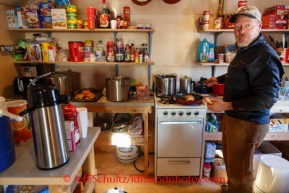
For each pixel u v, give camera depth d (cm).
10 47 213
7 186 112
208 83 216
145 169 222
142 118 260
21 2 226
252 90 144
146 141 214
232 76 154
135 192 204
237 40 149
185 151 207
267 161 188
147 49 242
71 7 208
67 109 108
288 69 245
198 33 240
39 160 89
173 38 242
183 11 235
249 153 155
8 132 90
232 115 161
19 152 104
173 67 250
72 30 213
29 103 86
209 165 218
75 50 218
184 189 208
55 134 88
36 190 108
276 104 204
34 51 221
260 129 149
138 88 217
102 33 241
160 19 237
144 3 226
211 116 224
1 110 85
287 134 208
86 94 220
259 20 144
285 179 176
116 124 241
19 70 238
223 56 223
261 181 187
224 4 232
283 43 224
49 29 212
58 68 251
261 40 145
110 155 266
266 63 134
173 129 201
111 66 250
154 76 252
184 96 213
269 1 229
